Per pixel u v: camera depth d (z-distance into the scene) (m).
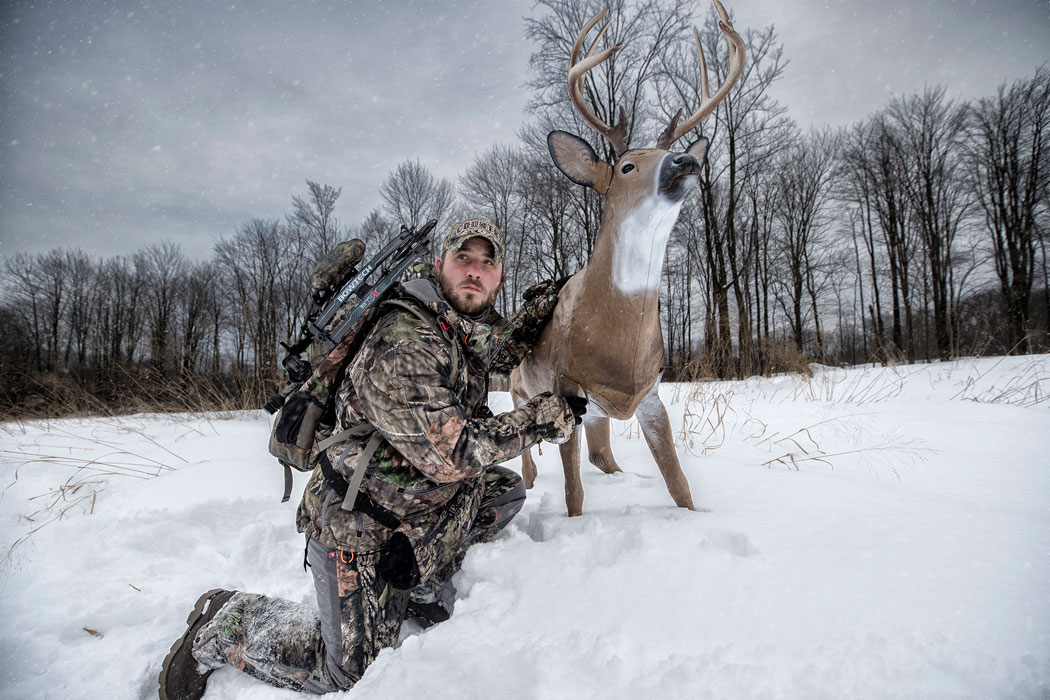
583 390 2.45
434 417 1.70
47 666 2.05
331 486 1.80
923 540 1.96
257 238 28.70
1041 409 4.70
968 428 4.21
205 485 3.76
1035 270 23.95
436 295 1.91
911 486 2.90
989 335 8.49
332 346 1.86
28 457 4.79
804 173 26.09
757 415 5.22
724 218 22.00
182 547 3.10
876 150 25.50
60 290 30.61
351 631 1.75
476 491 2.11
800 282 26.34
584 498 2.98
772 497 2.62
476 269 2.09
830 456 3.59
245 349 8.77
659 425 2.53
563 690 1.47
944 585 1.67
